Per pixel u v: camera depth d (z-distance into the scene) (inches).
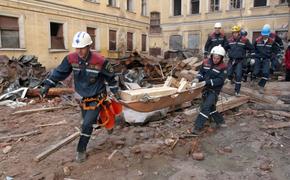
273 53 333.4
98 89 154.0
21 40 590.6
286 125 218.2
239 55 297.9
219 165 158.2
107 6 858.8
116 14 906.7
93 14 802.8
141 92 206.7
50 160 162.2
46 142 190.9
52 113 266.1
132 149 175.0
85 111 159.5
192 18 1029.8
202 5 997.2
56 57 683.4
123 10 941.2
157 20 1127.0
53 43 682.8
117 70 445.7
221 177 144.8
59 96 337.4
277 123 226.2
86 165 155.9
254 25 888.3
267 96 293.7
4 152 173.5
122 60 494.3
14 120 242.7
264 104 270.5
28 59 422.3
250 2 885.2
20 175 146.2
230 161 163.3
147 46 1120.2
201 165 158.2
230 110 263.0
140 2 1042.7
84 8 765.3
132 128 214.5
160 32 1121.4
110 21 880.9
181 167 155.5
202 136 201.0
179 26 1068.5
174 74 459.5
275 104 270.5
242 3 903.7
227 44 308.8
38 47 631.8
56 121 238.5
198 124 198.1
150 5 1117.1
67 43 716.0
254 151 176.1
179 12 1083.9
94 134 202.5
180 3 1074.7
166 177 145.0
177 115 246.4
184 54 781.3
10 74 366.3
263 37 327.0
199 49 1016.9
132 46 1027.3
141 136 197.6
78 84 153.0
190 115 232.2
